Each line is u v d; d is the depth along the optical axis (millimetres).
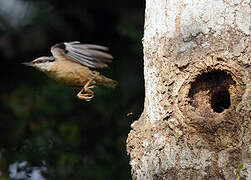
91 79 10664
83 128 15078
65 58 10516
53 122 14961
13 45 17281
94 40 18078
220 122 7887
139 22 17250
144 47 9008
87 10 18109
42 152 14289
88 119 15203
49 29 17641
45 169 14023
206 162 7859
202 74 8219
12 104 15406
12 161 14109
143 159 8555
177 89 8281
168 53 8445
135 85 16125
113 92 15586
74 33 18000
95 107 15281
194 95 8375
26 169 13969
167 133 8250
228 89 8266
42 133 14703
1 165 14031
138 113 15438
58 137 14633
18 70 17062
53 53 10531
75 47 10328
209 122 7930
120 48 17578
